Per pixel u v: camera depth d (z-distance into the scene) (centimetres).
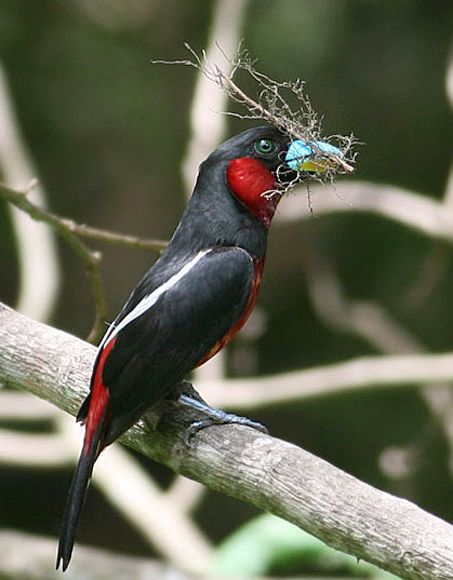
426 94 1456
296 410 1473
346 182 1330
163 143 1459
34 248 1080
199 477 611
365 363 1051
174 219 1503
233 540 834
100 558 915
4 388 1157
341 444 1460
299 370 1498
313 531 550
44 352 675
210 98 1065
